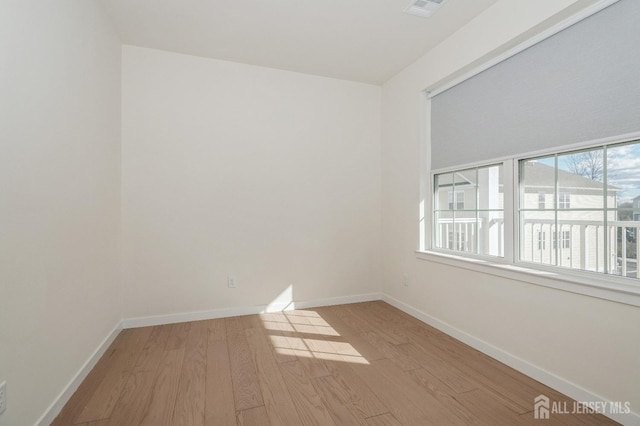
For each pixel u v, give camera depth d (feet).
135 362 6.93
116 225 8.39
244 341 8.05
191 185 9.46
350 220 11.35
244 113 10.00
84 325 6.30
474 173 8.13
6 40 4.00
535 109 6.42
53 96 5.15
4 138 3.97
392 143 11.06
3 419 3.90
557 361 5.80
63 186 5.47
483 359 7.06
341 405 5.42
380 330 8.78
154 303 9.14
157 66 9.14
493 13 7.02
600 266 5.51
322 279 11.00
